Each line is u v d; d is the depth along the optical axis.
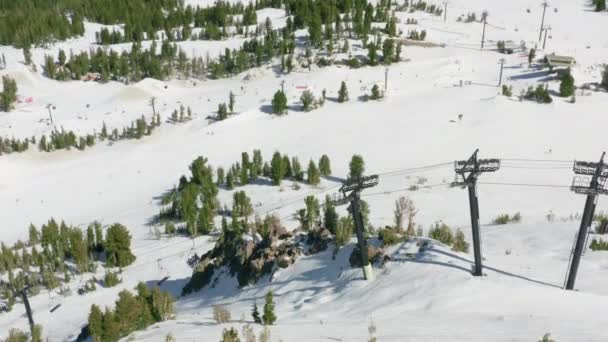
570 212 46.75
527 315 20.88
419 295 24.05
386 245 30.61
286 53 121.06
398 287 25.38
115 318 26.25
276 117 93.12
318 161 73.44
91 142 92.00
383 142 76.81
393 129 81.19
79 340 29.52
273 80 111.56
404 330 20.12
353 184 27.11
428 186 57.56
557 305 21.81
